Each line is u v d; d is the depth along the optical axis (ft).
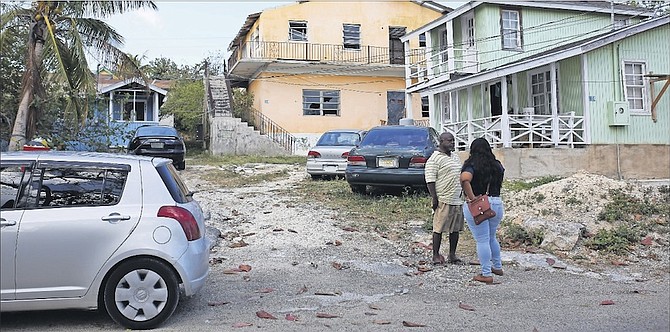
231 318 18.53
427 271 24.70
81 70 56.39
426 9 103.30
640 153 59.77
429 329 17.62
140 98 97.91
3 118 63.41
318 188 44.50
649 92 60.95
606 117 59.36
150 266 17.29
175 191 18.34
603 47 59.62
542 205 33.35
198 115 104.73
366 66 98.02
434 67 76.48
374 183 37.99
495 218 23.49
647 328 17.80
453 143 25.35
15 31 57.47
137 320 17.21
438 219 25.14
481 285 22.94
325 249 27.91
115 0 56.18
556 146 57.77
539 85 65.10
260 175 54.80
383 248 28.17
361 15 100.01
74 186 17.47
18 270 16.56
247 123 92.07
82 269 16.90
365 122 99.50
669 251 27.84
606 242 27.99
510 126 59.67
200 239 18.40
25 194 17.12
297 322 18.20
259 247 28.22
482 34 71.82
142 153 58.54
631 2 95.09
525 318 18.79
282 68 96.07
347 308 19.83
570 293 21.95
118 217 17.17
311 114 97.45
